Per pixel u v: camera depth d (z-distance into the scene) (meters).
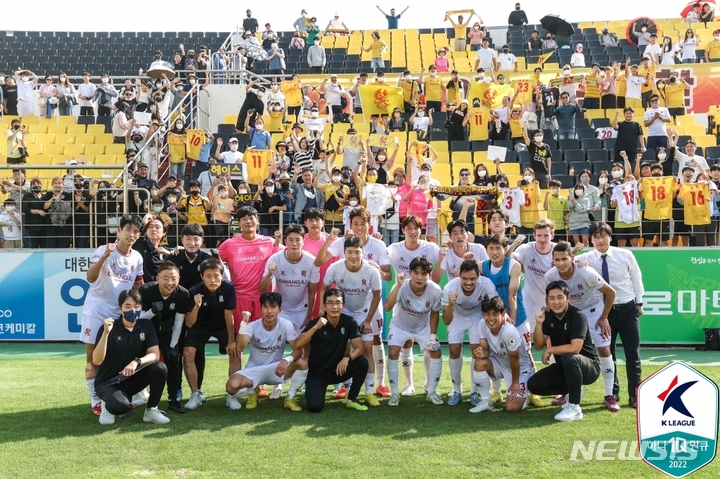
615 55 22.98
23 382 8.59
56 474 5.41
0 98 18.02
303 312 8.08
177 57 21.30
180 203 11.58
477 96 16.50
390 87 16.70
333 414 7.11
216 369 9.41
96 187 11.76
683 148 15.50
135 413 7.15
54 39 28.12
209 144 14.51
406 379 8.05
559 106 15.96
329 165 13.23
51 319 11.57
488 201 11.49
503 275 7.52
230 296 7.41
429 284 7.54
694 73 18.06
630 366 7.41
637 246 11.55
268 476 5.36
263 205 11.57
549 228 7.77
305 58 23.31
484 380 7.20
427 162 13.33
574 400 6.86
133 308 6.75
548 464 5.61
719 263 11.02
